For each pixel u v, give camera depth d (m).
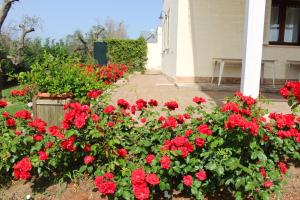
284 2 8.98
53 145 2.97
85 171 3.11
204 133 2.72
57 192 2.97
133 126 3.40
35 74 4.50
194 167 2.68
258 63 4.59
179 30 8.73
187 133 2.87
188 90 8.45
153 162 2.66
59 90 4.34
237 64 8.84
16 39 16.59
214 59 8.82
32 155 2.99
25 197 2.94
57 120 4.39
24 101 4.60
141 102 3.36
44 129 3.05
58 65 4.75
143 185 2.36
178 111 5.54
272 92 8.35
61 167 3.17
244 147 2.71
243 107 3.07
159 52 21.28
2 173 3.21
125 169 2.72
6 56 13.64
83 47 21.02
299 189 3.01
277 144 3.23
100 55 18.72
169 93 7.87
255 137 2.72
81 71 4.82
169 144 2.68
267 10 8.62
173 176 2.80
